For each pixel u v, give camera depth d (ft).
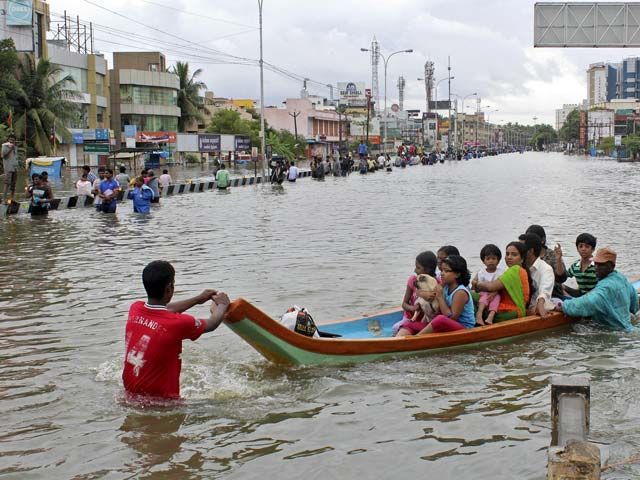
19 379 23.65
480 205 87.04
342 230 62.13
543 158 431.02
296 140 290.56
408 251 49.55
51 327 29.96
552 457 15.19
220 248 51.65
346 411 21.02
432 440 19.02
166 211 82.33
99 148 161.58
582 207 82.84
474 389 22.85
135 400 21.66
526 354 26.61
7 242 55.77
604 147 440.04
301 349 24.52
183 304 22.95
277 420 20.35
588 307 29.73
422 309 28.09
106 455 18.21
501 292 29.78
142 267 43.83
